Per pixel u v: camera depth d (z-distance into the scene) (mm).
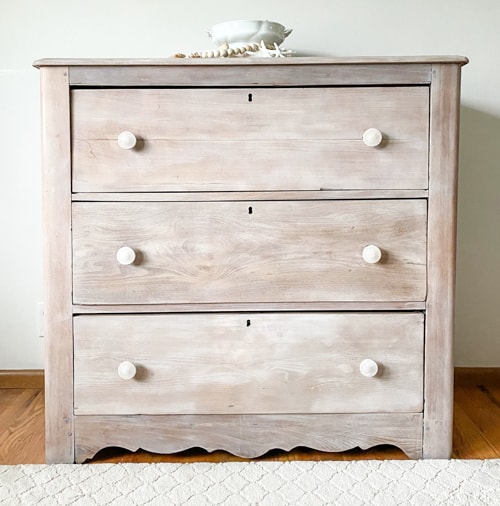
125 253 1475
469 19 2057
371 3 2051
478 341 2152
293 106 1484
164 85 1482
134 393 1526
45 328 1515
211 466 1519
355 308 1521
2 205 2084
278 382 1527
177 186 1494
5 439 1691
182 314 1517
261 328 1517
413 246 1508
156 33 2047
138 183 1494
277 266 1510
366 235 1505
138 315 1515
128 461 1558
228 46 1688
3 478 1453
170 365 1523
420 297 1518
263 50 1699
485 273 2133
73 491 1394
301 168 1493
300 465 1523
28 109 2053
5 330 2125
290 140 1489
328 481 1441
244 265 1510
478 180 2105
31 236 2096
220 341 1520
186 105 1482
